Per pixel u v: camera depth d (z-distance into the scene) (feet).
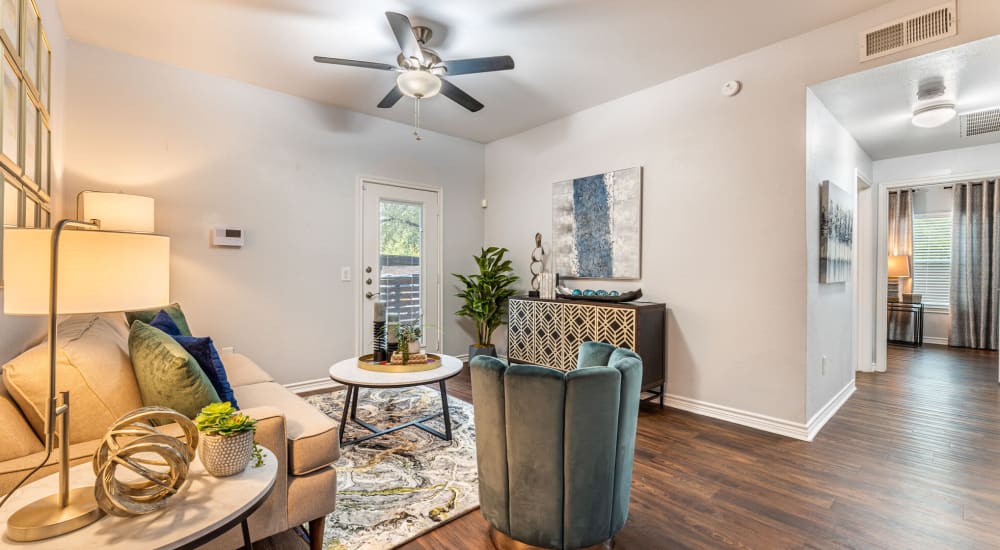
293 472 5.33
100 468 3.27
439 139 15.87
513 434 5.30
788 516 6.44
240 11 8.43
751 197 9.99
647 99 11.91
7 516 3.27
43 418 4.41
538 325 13.01
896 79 8.93
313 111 12.89
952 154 14.32
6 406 4.33
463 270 16.69
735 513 6.52
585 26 8.91
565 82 11.54
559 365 12.37
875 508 6.66
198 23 8.86
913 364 16.56
